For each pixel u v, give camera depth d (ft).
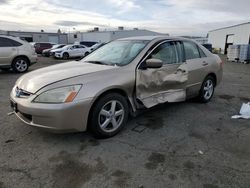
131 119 13.24
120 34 134.51
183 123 12.84
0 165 8.49
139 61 11.68
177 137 11.07
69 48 66.28
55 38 154.81
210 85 16.93
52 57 69.46
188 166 8.66
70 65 12.19
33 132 11.20
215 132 11.76
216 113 14.64
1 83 23.43
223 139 10.98
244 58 56.49
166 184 7.64
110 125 10.89
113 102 10.66
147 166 8.62
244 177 8.04
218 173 8.25
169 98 13.10
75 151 9.58
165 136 11.14
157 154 9.47
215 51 110.93
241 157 9.36
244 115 14.32
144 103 11.64
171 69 12.97
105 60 12.57
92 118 10.03
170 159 9.12
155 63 11.21
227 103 17.08
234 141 10.78
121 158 9.12
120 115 11.14
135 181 7.77
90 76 10.08
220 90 22.09
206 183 7.70
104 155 9.32
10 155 9.17
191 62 14.47
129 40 13.92
